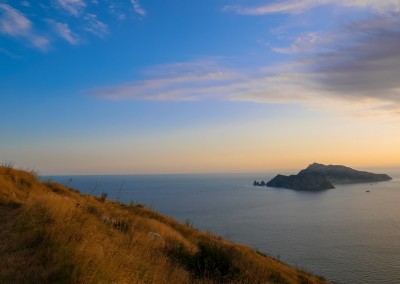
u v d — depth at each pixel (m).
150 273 8.92
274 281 17.25
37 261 7.27
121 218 15.38
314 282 24.86
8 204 13.07
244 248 27.06
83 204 15.04
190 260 12.80
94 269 6.95
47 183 19.53
